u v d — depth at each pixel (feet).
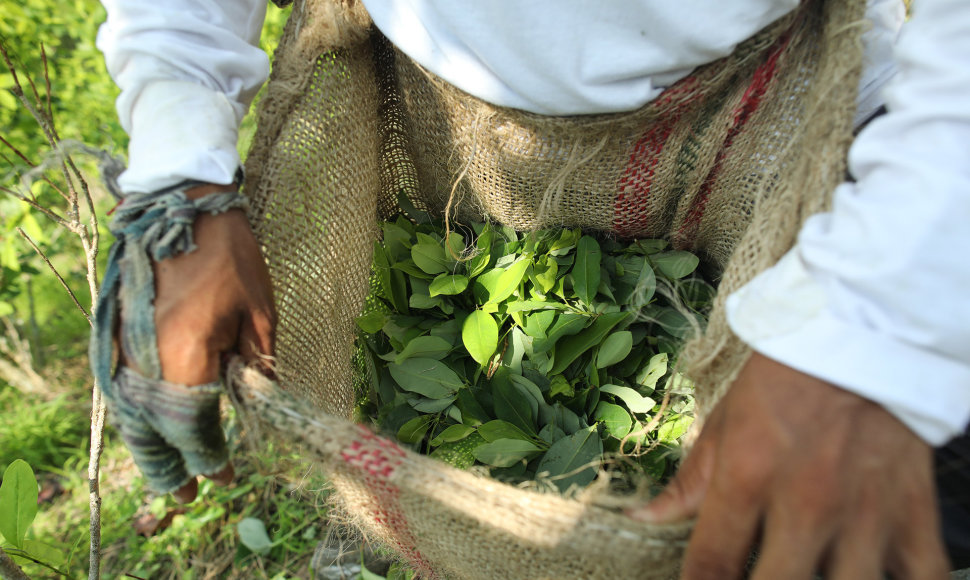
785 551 1.36
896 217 1.28
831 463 1.34
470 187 3.13
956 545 2.14
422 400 3.03
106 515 4.58
